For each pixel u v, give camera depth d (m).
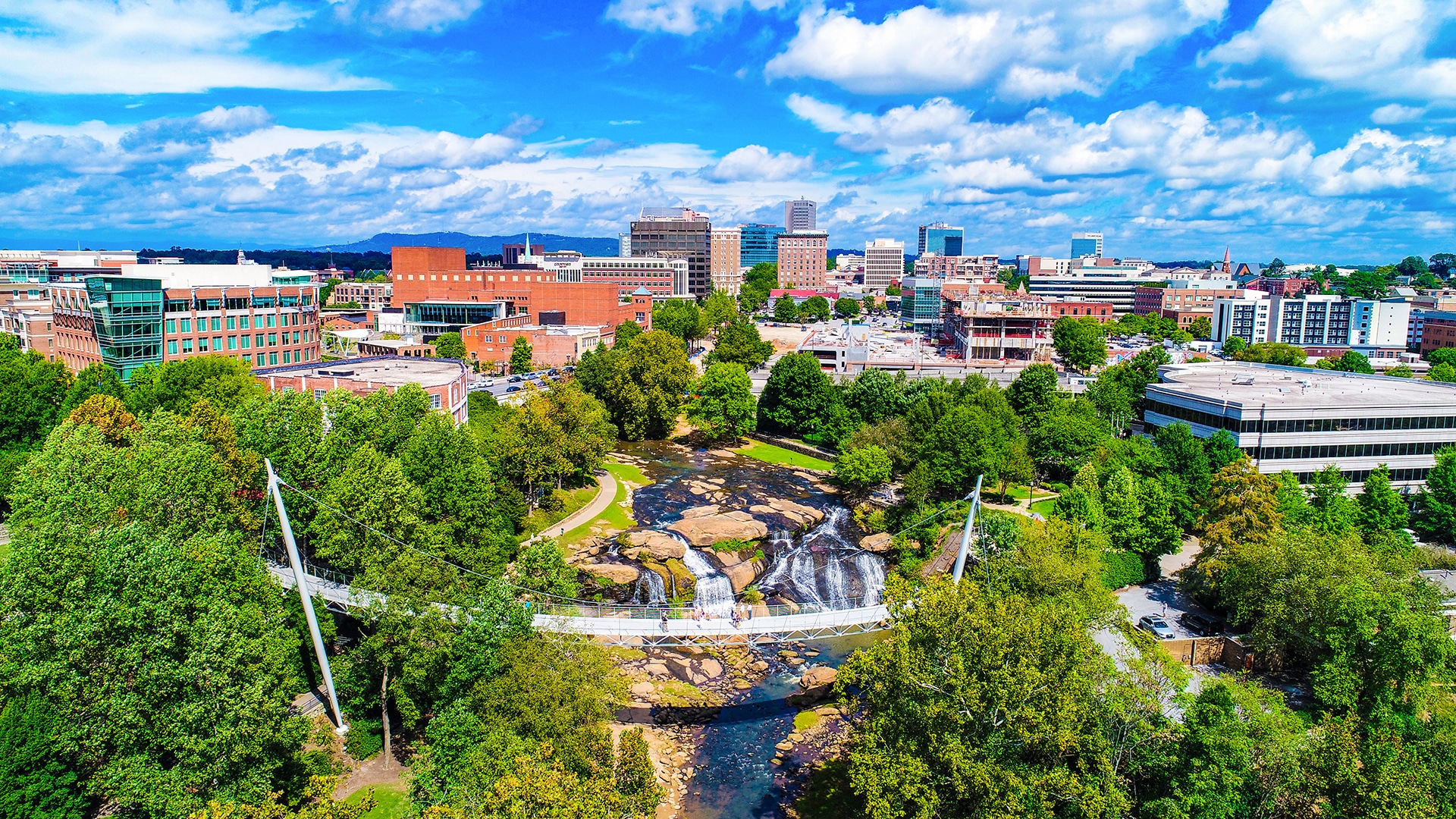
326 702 69.25
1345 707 64.81
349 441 88.62
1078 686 50.38
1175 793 49.47
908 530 103.88
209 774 49.50
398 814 57.16
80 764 51.88
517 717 54.72
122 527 56.66
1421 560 81.62
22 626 49.34
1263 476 90.06
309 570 79.31
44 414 107.06
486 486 87.00
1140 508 95.56
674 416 159.25
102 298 140.38
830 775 66.81
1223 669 77.88
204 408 89.62
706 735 72.44
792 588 97.81
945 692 50.59
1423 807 45.47
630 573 94.06
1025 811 47.66
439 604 64.00
